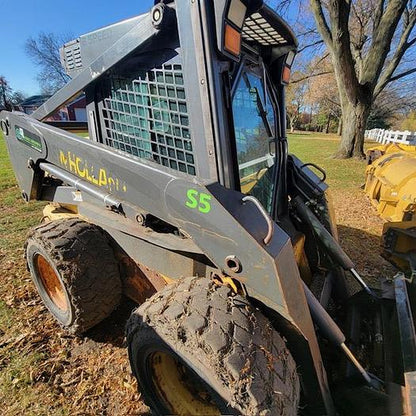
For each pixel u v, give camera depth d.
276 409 1.23
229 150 1.57
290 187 2.72
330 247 2.32
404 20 13.99
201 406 1.68
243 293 1.47
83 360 2.31
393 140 18.03
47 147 2.38
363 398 1.54
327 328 1.60
